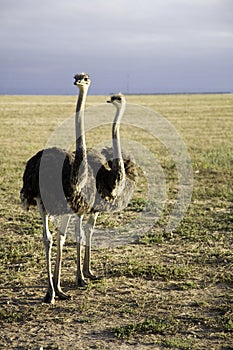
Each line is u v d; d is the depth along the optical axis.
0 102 67.94
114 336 6.44
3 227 11.38
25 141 27.03
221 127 34.62
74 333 6.54
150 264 9.04
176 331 6.55
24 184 7.48
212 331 6.55
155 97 89.00
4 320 6.91
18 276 8.43
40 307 7.29
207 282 8.23
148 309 7.20
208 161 19.88
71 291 7.89
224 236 10.73
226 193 14.56
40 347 6.12
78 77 7.25
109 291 7.89
